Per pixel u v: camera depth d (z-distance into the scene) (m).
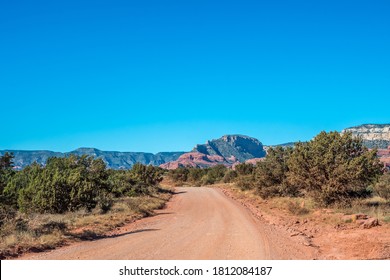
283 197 32.97
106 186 29.94
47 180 22.30
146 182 47.44
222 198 41.12
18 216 16.31
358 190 24.19
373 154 23.08
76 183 22.75
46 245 13.01
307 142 26.19
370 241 13.91
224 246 13.45
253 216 24.55
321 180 24.16
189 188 64.06
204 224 20.38
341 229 17.22
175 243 14.08
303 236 15.95
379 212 20.19
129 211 25.16
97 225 18.45
